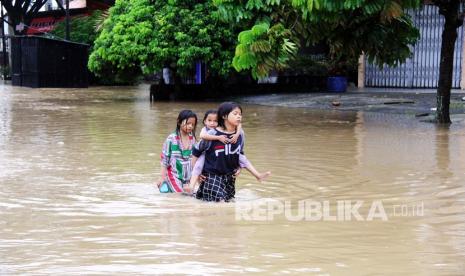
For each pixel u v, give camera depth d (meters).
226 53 35.81
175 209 11.31
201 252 8.80
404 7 20.30
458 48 40.00
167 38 35.50
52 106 34.03
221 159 11.91
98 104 35.53
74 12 67.00
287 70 42.88
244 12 22.62
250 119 26.72
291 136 21.25
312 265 8.27
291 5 21.56
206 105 34.59
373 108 30.94
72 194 12.62
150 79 59.81
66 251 8.91
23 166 15.74
